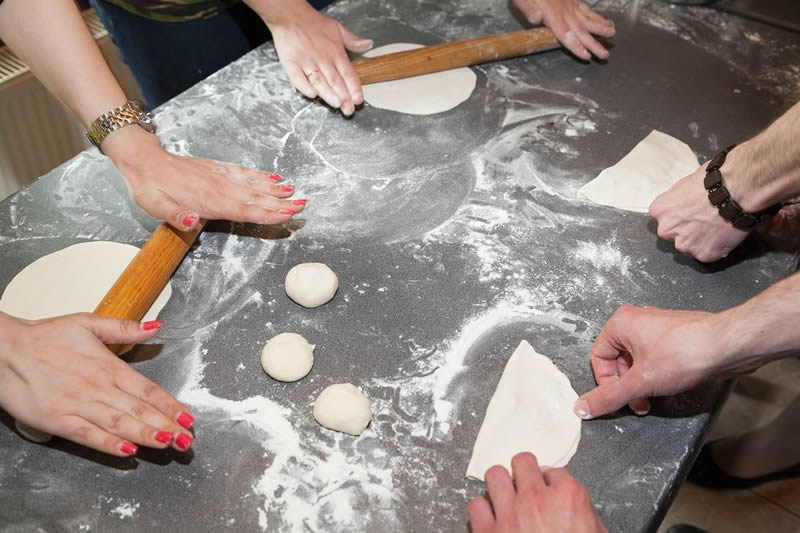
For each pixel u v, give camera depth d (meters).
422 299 1.00
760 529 1.60
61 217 1.10
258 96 1.35
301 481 0.80
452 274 1.03
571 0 1.52
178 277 1.03
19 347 0.81
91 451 0.82
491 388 0.90
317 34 1.38
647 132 1.31
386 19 1.59
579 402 0.85
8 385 0.79
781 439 1.50
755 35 1.59
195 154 1.22
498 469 0.76
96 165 1.19
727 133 1.31
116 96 1.08
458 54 1.41
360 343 0.94
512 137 1.29
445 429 0.85
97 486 0.80
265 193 1.08
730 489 1.65
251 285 1.02
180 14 1.54
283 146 1.24
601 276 1.04
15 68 1.78
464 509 0.78
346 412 0.82
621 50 1.53
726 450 1.61
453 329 0.96
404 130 1.29
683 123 1.33
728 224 0.99
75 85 1.07
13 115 1.81
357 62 1.40
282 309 0.98
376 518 0.77
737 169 0.97
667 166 1.22
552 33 1.48
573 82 1.43
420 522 0.77
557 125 1.32
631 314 0.86
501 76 1.44
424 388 0.89
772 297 0.78
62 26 1.05
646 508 0.77
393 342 0.94
